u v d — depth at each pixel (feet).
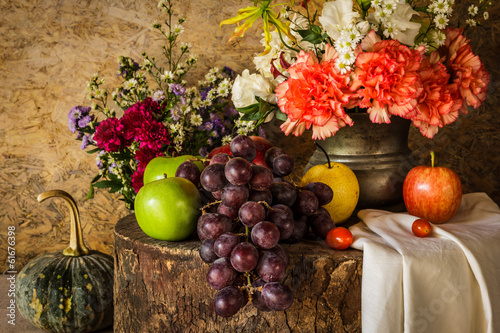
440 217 3.71
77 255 5.02
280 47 4.20
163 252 3.46
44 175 6.05
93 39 5.79
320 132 3.65
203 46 5.73
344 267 3.27
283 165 3.59
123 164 5.03
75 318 4.73
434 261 3.17
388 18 3.65
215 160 3.49
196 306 3.44
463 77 3.79
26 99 5.91
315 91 3.54
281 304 2.82
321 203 3.60
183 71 5.33
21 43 5.81
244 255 2.84
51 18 5.77
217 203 3.45
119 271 3.85
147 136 4.47
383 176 4.06
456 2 5.26
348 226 4.00
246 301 3.02
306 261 3.27
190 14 5.69
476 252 3.25
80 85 5.86
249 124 4.41
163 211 3.41
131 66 5.24
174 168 3.95
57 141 5.98
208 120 5.11
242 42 5.68
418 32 3.86
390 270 3.13
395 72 3.44
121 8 5.73
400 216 3.72
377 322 3.13
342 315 3.33
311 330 3.33
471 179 5.51
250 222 3.02
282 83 3.74
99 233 6.14
